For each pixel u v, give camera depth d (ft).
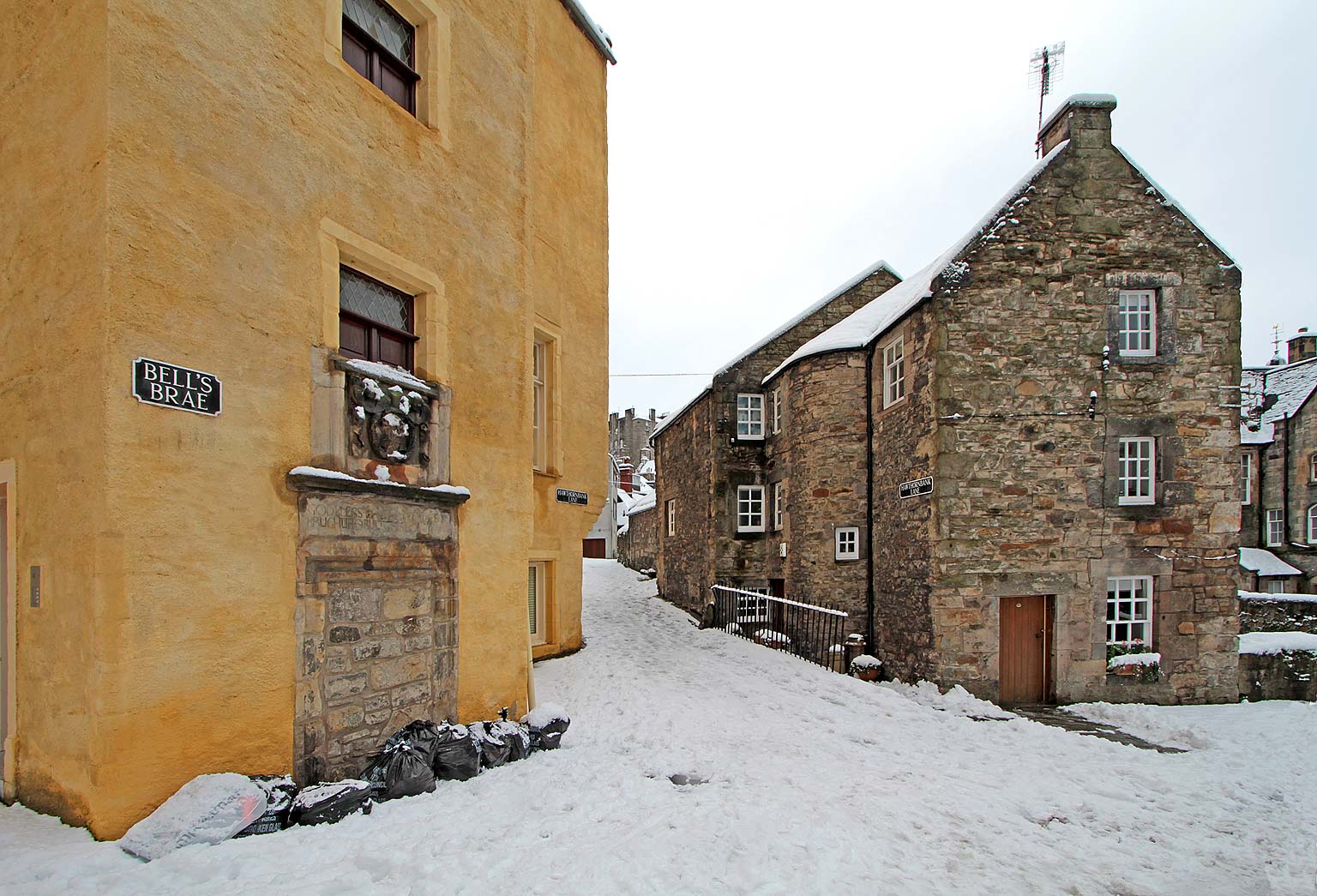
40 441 13.53
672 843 14.98
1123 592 36.22
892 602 40.29
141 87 13.04
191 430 13.52
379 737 17.20
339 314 17.62
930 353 36.22
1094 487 35.76
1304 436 75.56
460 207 21.35
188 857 11.78
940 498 35.04
